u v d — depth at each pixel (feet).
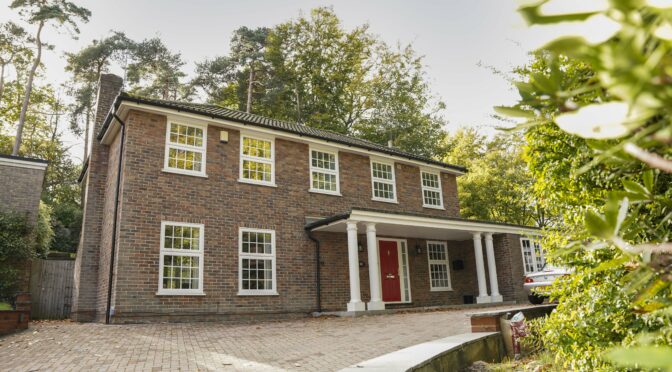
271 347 25.38
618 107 1.98
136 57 126.21
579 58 1.98
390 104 113.80
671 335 6.88
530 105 3.11
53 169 118.73
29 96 108.68
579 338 10.77
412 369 14.70
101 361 21.94
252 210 45.60
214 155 44.73
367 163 56.90
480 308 47.75
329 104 118.83
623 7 1.81
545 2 1.91
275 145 49.47
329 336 29.12
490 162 90.79
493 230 56.39
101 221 46.24
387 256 55.26
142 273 38.01
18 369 20.67
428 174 63.57
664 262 3.10
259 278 44.32
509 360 21.84
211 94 126.21
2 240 46.16
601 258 9.56
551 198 11.09
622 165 4.77
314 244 48.88
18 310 33.45
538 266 59.98
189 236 41.34
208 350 24.56
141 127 41.24
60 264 52.08
